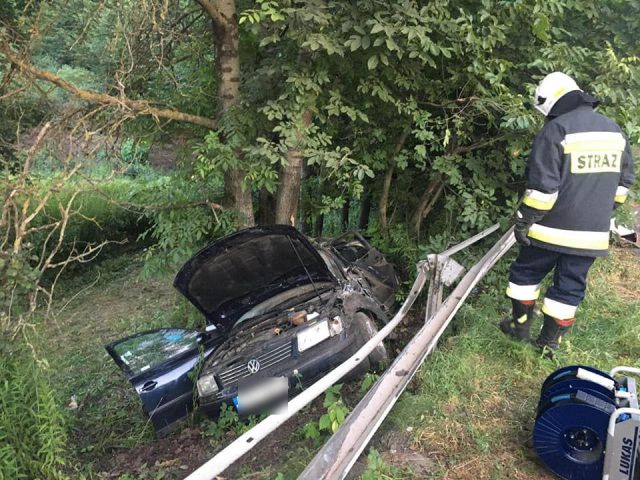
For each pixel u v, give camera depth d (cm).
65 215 332
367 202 759
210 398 392
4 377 292
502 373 366
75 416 485
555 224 352
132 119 502
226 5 503
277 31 461
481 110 514
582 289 364
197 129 570
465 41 463
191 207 555
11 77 401
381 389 276
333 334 412
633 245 604
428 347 315
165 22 534
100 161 431
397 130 592
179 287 438
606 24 514
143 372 427
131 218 1163
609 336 400
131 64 446
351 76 511
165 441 410
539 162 336
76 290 970
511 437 301
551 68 480
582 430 252
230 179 548
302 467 296
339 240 625
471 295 509
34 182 350
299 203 672
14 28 430
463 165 582
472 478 271
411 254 633
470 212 532
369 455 274
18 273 290
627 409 229
